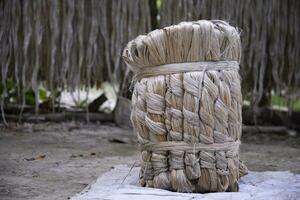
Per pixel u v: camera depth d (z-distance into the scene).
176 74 1.98
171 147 1.98
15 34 4.36
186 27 1.95
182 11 4.40
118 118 4.63
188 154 1.96
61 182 2.41
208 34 1.96
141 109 2.04
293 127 4.89
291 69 4.60
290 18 4.55
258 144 4.07
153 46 1.98
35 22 4.34
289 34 4.57
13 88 4.82
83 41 4.46
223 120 1.98
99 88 4.92
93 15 4.44
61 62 4.46
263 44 4.52
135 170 2.52
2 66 4.37
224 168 1.99
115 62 4.47
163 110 1.99
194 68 1.97
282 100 5.31
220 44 1.99
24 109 4.85
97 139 3.96
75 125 4.55
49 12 4.37
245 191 2.07
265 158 3.31
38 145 3.59
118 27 4.43
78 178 2.51
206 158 1.97
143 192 1.94
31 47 4.41
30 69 4.44
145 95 2.02
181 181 1.97
